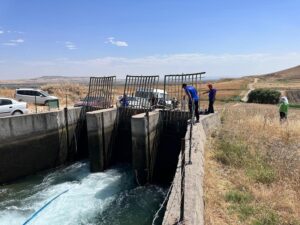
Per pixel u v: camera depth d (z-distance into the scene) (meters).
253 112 21.09
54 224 9.90
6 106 17.92
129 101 17.86
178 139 15.53
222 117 17.88
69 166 16.91
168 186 13.48
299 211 6.21
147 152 13.77
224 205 6.34
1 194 12.70
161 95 20.30
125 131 17.25
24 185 13.79
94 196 12.16
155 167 15.01
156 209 10.78
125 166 16.58
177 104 17.52
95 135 15.23
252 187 7.26
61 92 39.50
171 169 15.65
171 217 4.96
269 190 7.19
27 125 14.82
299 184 7.52
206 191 6.75
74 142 18.06
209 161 9.09
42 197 12.23
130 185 13.48
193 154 8.42
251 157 9.62
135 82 17.50
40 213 10.66
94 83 19.48
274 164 9.05
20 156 14.59
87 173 15.38
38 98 26.81
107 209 10.91
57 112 16.56
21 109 18.58
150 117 14.05
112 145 16.81
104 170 15.88
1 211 10.98
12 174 14.25
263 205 6.41
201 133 10.79
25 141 14.77
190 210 5.16
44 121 15.73
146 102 17.06
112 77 18.41
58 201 11.69
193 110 11.71
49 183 13.98
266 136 12.74
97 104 18.84
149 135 13.91
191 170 7.10
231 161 9.13
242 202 6.53
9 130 13.96
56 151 16.64
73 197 12.05
